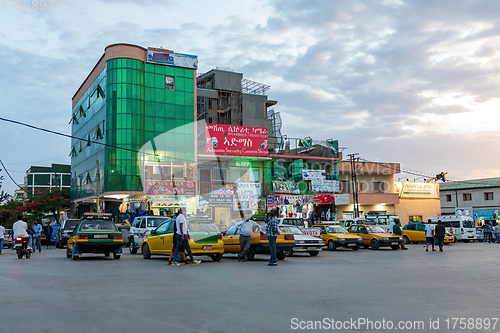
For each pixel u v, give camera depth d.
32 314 6.56
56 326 5.84
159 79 43.59
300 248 20.58
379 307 7.12
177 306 7.16
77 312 6.70
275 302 7.52
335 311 6.79
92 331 5.59
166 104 43.44
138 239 21.67
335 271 12.80
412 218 54.09
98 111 45.09
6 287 9.32
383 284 9.83
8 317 6.37
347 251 25.30
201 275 11.55
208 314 6.56
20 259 18.52
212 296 8.12
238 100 54.25
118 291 8.72
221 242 16.73
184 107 44.25
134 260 17.08
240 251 17.94
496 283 10.05
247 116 54.31
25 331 5.58
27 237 19.22
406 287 9.35
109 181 40.16
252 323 6.02
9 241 33.94
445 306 7.22
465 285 9.70
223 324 5.96
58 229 34.62
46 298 7.92
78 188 53.38
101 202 43.19
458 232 39.00
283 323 6.03
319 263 16.03
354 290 8.90
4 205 69.50
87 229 17.62
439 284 9.85
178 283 9.90
